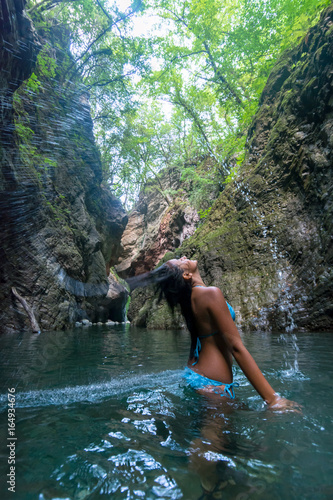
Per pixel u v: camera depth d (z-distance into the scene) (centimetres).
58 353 375
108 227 1825
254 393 164
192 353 185
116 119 1628
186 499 67
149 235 2691
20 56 561
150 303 1162
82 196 1393
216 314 162
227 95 1459
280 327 595
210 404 141
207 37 1375
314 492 68
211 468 81
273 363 256
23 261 873
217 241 896
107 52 1207
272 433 103
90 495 69
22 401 153
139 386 186
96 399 156
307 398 148
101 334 730
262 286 688
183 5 1392
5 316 789
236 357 151
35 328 818
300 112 765
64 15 1191
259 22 1209
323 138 659
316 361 261
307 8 887
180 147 2244
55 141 1112
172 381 197
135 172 2125
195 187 1842
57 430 112
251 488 70
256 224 805
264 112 991
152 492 70
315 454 87
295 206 722
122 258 2983
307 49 851
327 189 619
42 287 930
